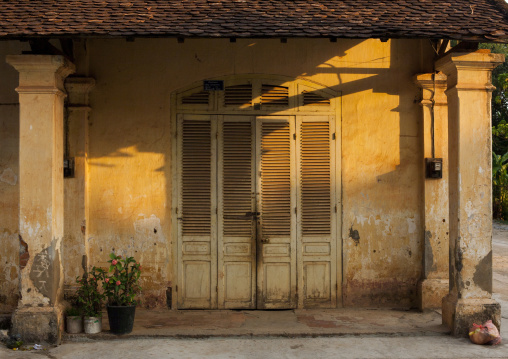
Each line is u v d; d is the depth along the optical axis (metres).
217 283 6.52
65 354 4.94
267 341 5.36
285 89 6.61
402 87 6.63
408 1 5.83
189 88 6.53
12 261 6.23
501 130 22.36
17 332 5.20
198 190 6.54
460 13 5.56
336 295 6.58
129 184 6.45
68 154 6.30
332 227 6.59
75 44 6.29
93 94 6.43
